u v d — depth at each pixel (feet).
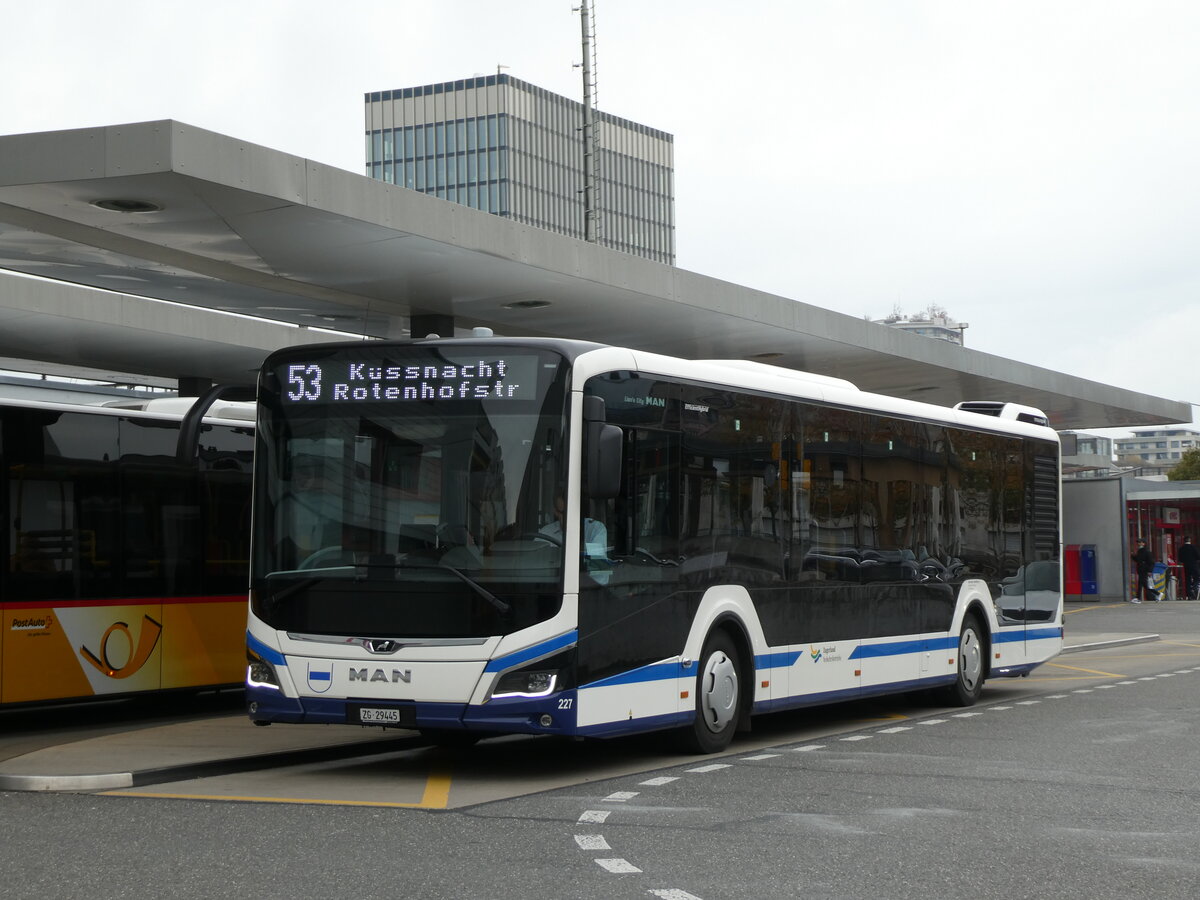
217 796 32.50
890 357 92.38
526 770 37.09
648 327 80.12
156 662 51.57
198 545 53.36
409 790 33.53
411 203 56.65
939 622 52.65
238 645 54.49
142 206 52.42
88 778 33.68
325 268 63.62
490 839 27.02
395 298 71.00
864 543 47.80
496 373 35.17
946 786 33.88
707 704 39.83
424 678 34.09
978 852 26.02
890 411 49.96
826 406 46.03
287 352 37.06
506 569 34.17
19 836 27.45
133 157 47.73
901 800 31.81
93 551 49.88
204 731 44.09
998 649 57.21
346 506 35.63
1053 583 62.34
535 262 63.36
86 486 49.88
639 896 22.26
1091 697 58.34
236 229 56.08
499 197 335.06
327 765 38.45
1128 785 34.12
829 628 45.47
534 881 23.31
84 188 49.93
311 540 35.76
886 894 22.62
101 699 49.73
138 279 67.10
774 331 81.71
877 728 47.42
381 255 60.95
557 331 81.25
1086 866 24.88
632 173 351.25
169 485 52.54
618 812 30.12
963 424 55.16
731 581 40.65
